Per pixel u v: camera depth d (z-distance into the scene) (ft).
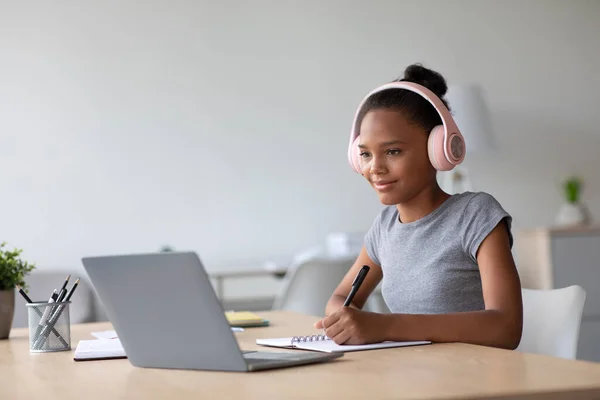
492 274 4.65
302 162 14.64
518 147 15.70
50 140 13.60
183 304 3.44
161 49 14.07
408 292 5.23
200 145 14.21
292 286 10.06
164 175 14.05
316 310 10.10
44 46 13.60
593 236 13.52
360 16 14.96
